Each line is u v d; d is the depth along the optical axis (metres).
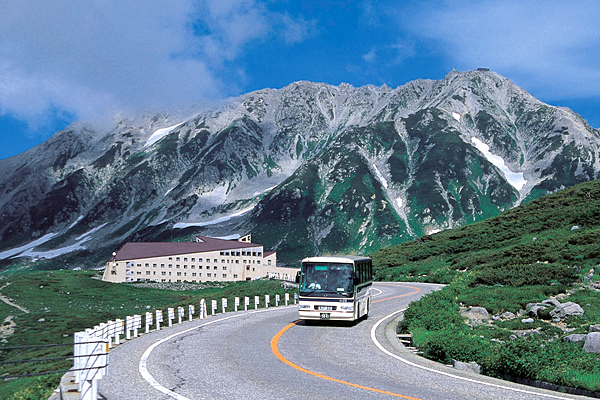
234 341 20.22
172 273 180.62
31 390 15.98
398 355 17.52
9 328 96.56
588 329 20.03
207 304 47.53
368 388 12.27
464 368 15.84
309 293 25.33
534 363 14.45
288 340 20.59
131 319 22.67
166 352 17.58
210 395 11.30
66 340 85.38
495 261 53.00
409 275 68.88
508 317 25.14
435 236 102.44
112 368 14.57
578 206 76.19
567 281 32.09
